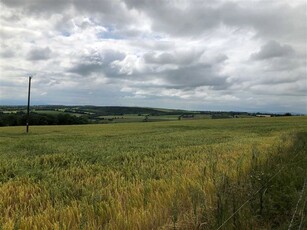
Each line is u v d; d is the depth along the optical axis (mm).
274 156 10484
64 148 21375
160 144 23188
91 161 13883
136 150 18234
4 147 23547
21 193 7289
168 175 9062
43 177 10094
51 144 26047
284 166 8109
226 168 8898
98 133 45094
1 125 88812
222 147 17438
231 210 5215
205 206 5336
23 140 32844
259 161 9055
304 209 5488
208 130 46250
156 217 5238
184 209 5633
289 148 13125
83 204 6051
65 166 13008
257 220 5293
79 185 8383
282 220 5422
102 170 11227
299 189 6812
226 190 6066
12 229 4941
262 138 25484
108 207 5746
